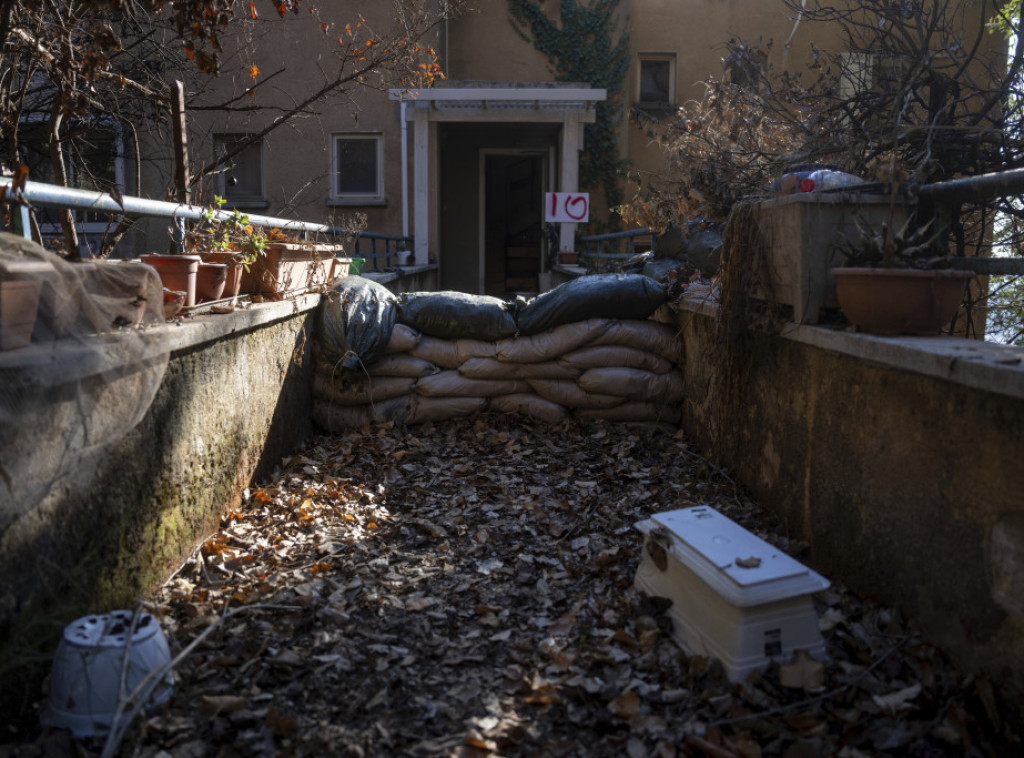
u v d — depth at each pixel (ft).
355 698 8.18
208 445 11.63
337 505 13.47
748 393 13.85
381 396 17.95
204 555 11.19
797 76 20.67
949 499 8.11
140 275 9.29
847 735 7.32
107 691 7.30
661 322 18.51
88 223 32.60
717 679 8.24
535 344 17.93
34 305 7.39
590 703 8.05
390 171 36.58
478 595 10.52
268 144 36.04
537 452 16.58
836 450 10.57
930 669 8.01
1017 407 7.11
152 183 32.17
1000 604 7.33
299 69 35.40
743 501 13.55
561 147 35.68
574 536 12.42
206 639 9.02
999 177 10.02
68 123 18.52
